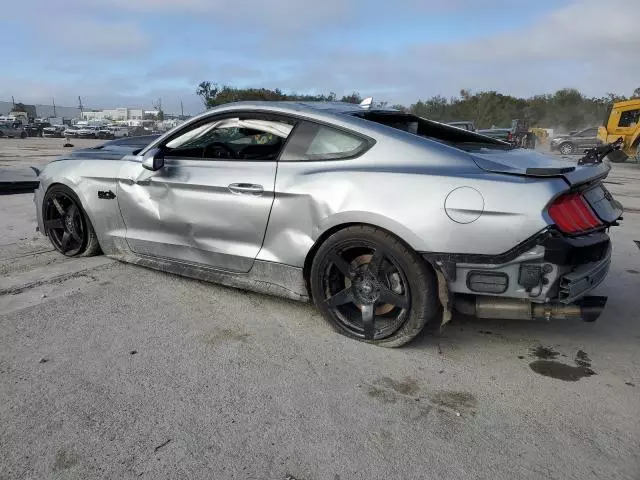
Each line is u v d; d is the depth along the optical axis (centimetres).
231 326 338
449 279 276
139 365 286
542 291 266
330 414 244
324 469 208
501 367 290
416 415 244
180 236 379
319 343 315
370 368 287
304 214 315
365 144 309
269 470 207
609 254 303
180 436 227
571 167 287
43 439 224
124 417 239
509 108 5253
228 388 265
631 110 1869
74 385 265
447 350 309
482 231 265
